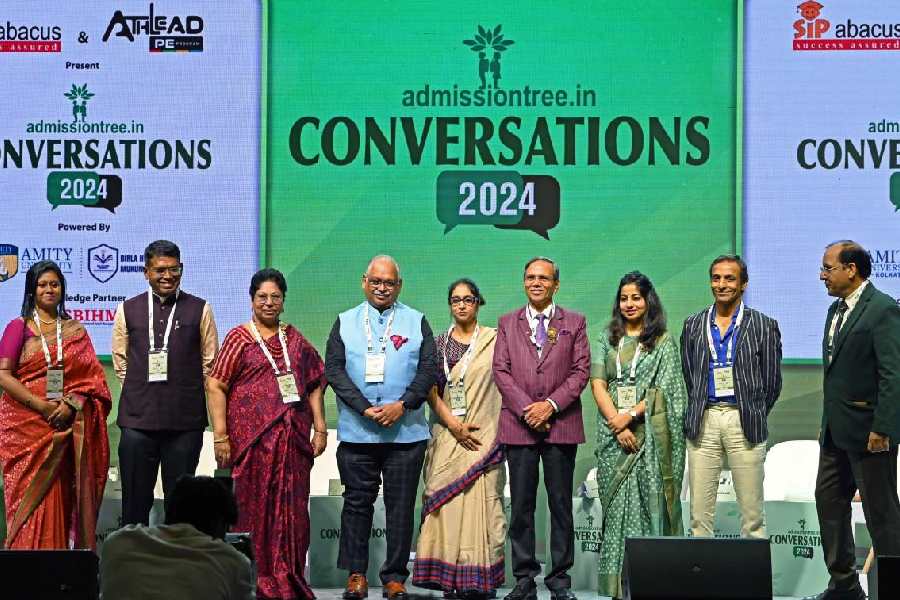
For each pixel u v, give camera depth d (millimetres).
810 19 8469
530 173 8570
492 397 6906
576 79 8547
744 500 6445
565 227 8570
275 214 8578
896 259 8422
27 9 8547
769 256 8477
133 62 8555
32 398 6699
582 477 8484
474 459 6805
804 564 6844
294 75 8578
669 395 6527
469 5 8547
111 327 8531
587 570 7066
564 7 8547
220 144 8570
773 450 7938
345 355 6734
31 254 8531
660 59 8531
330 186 8602
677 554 4609
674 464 6508
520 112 8555
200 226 8547
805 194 8469
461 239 8594
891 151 8438
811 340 8438
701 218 8523
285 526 6590
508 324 6727
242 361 6727
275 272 6867
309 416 6832
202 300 6961
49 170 8562
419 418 6707
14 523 6691
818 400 8422
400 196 8602
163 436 6805
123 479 6777
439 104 8578
